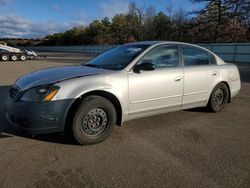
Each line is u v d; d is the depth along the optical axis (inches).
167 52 185.2
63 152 139.8
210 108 217.6
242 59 1042.1
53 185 109.3
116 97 156.0
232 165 130.6
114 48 203.8
